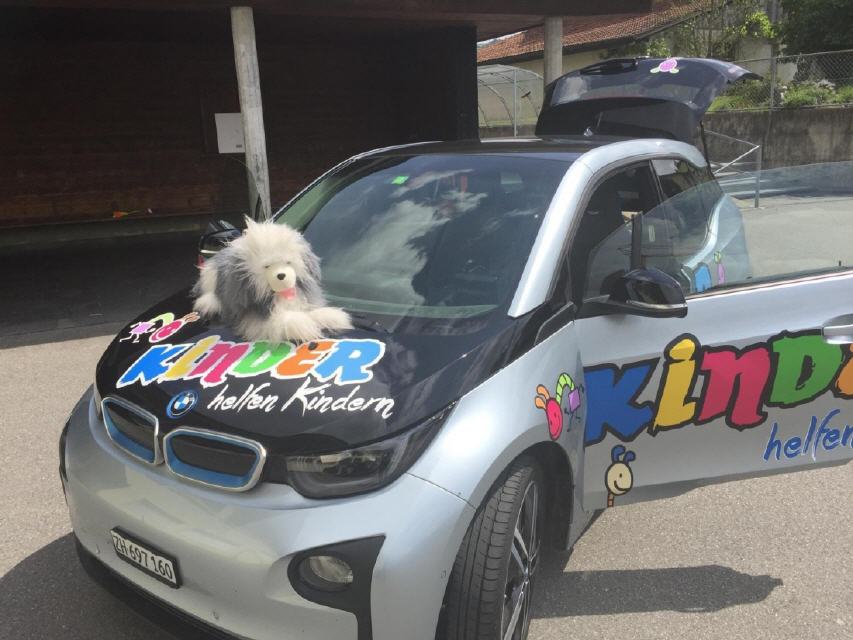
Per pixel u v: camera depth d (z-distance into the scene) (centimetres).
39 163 1174
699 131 525
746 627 267
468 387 215
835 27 1844
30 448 422
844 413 287
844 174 298
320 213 331
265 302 242
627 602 282
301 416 205
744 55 2138
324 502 193
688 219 325
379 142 1409
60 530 333
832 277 286
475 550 205
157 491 212
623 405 262
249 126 827
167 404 221
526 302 244
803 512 346
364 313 258
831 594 285
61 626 268
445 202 299
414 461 199
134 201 1250
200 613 201
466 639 207
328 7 831
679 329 267
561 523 261
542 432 224
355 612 186
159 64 1226
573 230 269
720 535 327
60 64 1160
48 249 1167
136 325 287
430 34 1230
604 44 2233
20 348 635
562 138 357
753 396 275
